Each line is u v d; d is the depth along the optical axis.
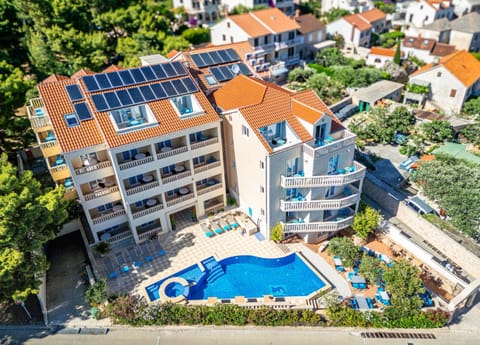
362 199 43.19
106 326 29.56
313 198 35.28
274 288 32.91
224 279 33.97
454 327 29.77
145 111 35.59
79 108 32.72
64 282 33.38
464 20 91.00
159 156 34.03
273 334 29.17
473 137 51.69
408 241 36.19
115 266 34.59
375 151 52.03
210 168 38.09
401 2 137.12
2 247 26.80
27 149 46.44
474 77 63.72
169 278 33.19
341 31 92.62
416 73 67.31
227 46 52.44
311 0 135.38
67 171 34.28
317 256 36.00
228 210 41.44
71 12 62.94
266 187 33.62
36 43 57.41
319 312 30.36
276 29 76.31
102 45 63.62
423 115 58.47
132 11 71.00
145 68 37.41
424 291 29.80
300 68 76.25
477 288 30.92
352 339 28.72
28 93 45.66
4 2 60.06
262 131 33.97
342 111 61.56
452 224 35.94
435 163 41.09
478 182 37.12
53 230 34.56
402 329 29.47
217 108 38.41
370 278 31.84
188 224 40.03
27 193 27.52
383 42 97.81
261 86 36.31
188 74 38.22
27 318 30.08
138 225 36.34
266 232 37.16
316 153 32.44
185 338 28.80
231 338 28.86
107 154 34.06
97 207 35.97
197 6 101.12
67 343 28.17
